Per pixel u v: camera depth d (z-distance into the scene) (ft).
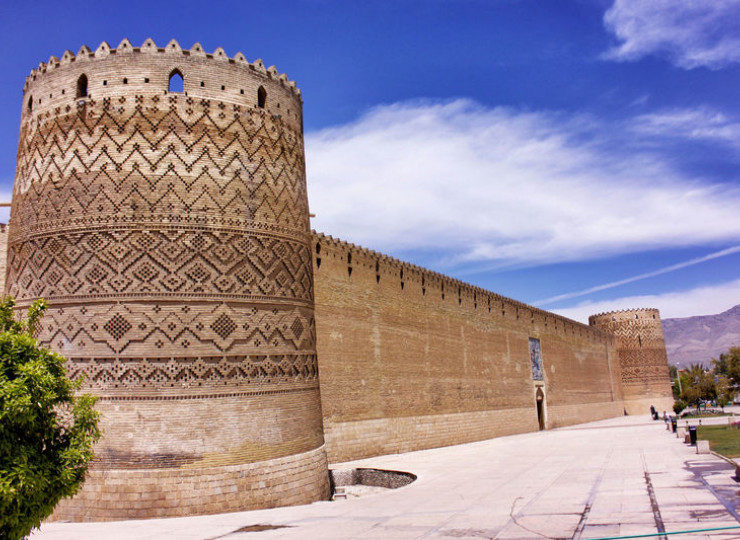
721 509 33.86
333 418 74.02
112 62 51.78
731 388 248.52
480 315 117.50
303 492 51.75
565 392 154.71
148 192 49.62
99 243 49.01
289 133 58.54
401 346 90.02
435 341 99.86
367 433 79.41
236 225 51.85
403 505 44.11
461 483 53.62
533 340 140.77
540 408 140.46
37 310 32.30
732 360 230.68
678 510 34.58
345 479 67.62
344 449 74.84
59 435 30.01
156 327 47.85
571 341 164.35
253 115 55.06
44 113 53.31
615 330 206.90
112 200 49.42
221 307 49.90
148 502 45.03
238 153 53.31
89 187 49.93
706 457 57.52
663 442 78.59
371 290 84.84
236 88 54.44
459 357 106.93
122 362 47.21
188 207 50.14
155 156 50.24
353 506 45.47
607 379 187.93
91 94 51.47
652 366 204.13
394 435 84.84
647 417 183.93
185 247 49.49
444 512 39.93
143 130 50.52
